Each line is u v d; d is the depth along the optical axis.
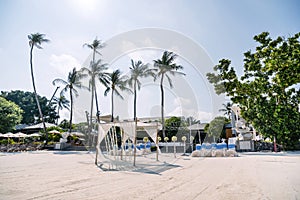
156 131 10.91
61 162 9.88
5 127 26.09
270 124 16.19
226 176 5.70
